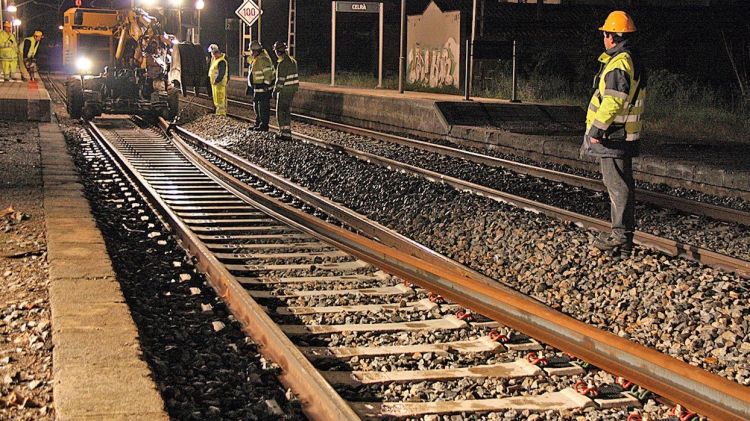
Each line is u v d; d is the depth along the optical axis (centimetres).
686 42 3644
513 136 1972
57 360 563
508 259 972
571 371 617
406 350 663
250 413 539
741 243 1071
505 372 619
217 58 2655
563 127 2342
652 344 705
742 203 1379
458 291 746
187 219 1170
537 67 3416
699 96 2733
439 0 4347
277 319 744
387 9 4912
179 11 2714
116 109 2544
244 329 706
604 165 959
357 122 2761
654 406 559
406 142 2062
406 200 1288
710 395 509
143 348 612
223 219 1175
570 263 929
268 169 1661
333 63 3525
